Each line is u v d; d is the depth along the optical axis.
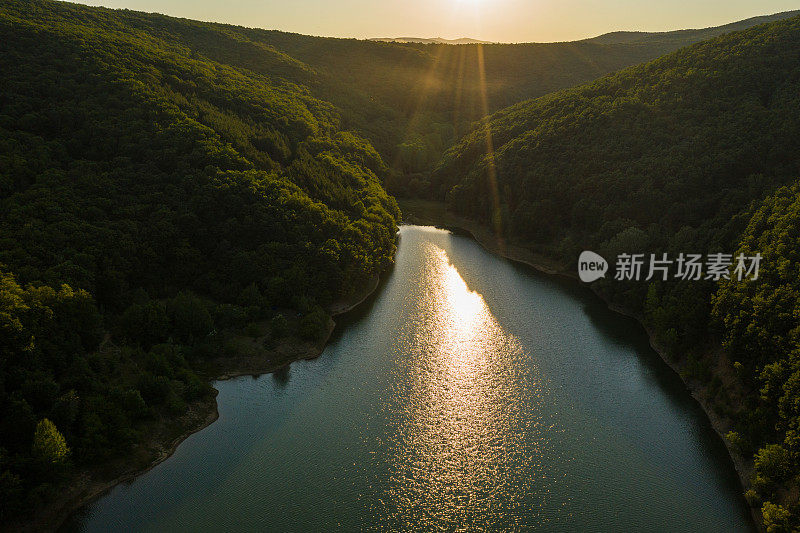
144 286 95.69
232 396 82.44
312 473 67.12
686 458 69.94
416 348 97.19
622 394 83.56
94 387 69.56
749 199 106.12
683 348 90.31
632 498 63.53
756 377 71.31
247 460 69.19
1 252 79.12
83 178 100.44
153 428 71.75
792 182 101.25
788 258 76.75
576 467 68.44
